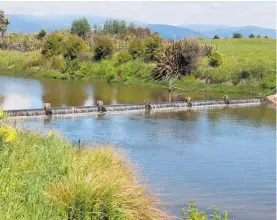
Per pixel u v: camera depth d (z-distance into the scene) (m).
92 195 9.05
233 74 62.88
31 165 10.46
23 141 12.16
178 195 16.41
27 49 93.38
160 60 67.19
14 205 8.02
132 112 40.25
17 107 39.78
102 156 12.88
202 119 37.69
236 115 40.81
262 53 77.88
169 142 27.41
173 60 66.25
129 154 23.50
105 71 71.69
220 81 63.00
